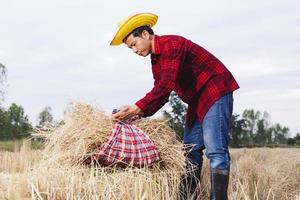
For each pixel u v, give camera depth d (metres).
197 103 4.36
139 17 4.14
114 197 3.88
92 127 4.28
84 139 4.23
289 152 14.27
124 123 4.30
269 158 11.90
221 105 4.16
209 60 4.25
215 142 4.14
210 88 4.19
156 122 4.52
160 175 4.25
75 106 4.50
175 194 4.31
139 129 4.30
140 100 4.16
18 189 4.04
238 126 56.50
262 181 5.93
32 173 4.33
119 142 4.17
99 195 3.88
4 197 4.04
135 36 4.17
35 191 3.98
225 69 4.29
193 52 4.21
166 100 4.21
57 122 4.63
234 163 7.97
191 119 4.50
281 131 96.56
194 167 4.54
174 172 4.35
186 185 4.47
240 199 4.77
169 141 4.50
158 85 4.11
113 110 4.36
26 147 8.07
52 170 4.22
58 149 4.38
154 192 4.09
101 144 4.22
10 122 50.66
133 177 4.03
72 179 3.94
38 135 4.58
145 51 4.21
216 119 4.15
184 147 4.50
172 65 4.09
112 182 4.05
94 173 4.14
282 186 6.17
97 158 4.16
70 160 4.23
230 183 5.23
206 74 4.20
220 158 4.13
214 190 4.13
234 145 55.88
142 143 4.22
